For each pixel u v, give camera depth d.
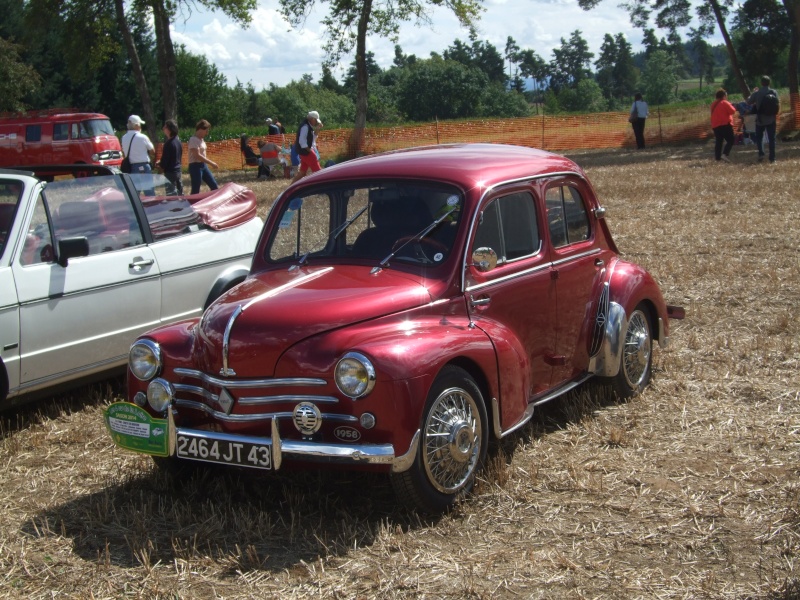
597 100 129.50
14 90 42.31
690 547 4.11
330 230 5.33
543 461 5.16
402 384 4.21
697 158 23.73
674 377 6.61
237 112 81.25
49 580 4.03
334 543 4.24
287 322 4.46
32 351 6.05
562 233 5.80
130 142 13.73
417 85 89.00
